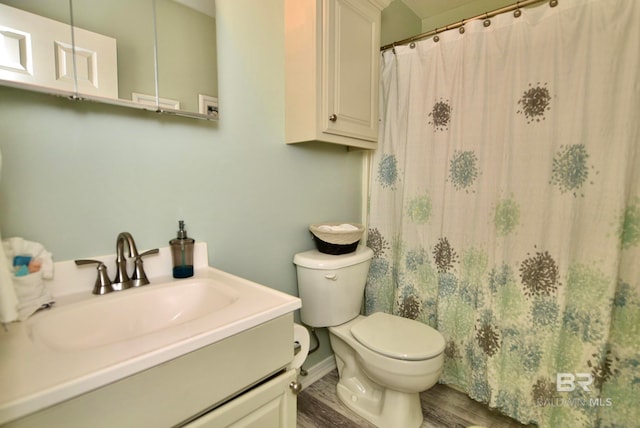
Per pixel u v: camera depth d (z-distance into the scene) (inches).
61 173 32.0
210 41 43.0
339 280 57.6
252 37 49.1
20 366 19.8
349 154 72.1
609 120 46.1
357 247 65.8
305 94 52.0
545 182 51.5
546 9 50.0
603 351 47.7
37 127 30.3
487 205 57.7
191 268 40.3
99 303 31.3
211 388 25.1
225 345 25.8
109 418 19.7
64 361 20.4
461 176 60.5
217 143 45.6
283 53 54.4
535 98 51.7
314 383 67.1
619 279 47.7
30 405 16.7
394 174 70.7
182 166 41.8
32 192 30.4
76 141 32.8
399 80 67.7
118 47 34.2
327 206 67.0
